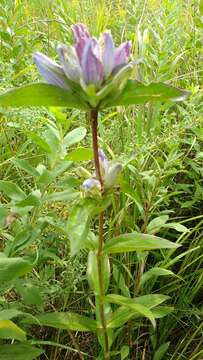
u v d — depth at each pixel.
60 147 0.29
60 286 0.31
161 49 0.46
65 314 0.27
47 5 0.70
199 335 0.36
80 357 0.30
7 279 0.24
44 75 0.21
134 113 0.45
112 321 0.29
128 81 0.21
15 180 0.39
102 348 0.31
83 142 0.41
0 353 0.25
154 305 0.29
